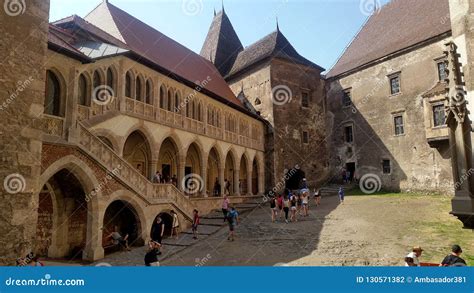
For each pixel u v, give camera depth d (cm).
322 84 4228
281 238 1612
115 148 1841
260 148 3678
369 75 3716
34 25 986
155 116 2194
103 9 2622
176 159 2495
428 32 3177
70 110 1364
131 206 1720
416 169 3156
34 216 923
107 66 1845
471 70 1356
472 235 1388
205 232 1909
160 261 1353
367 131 3678
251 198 3284
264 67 3866
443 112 2864
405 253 1192
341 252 1273
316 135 4041
